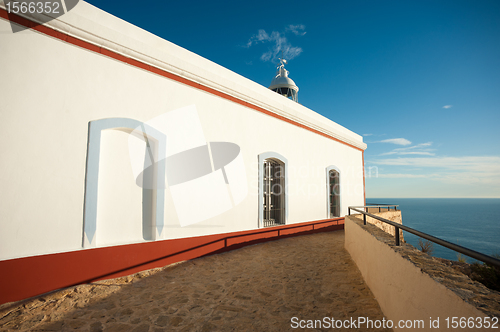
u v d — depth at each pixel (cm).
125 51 446
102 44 422
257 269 484
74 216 381
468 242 8081
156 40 521
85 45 407
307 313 320
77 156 387
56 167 367
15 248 332
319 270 478
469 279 180
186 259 520
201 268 483
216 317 312
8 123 333
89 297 350
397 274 258
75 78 393
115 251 422
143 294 369
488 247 7338
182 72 527
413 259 234
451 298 159
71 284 374
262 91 764
